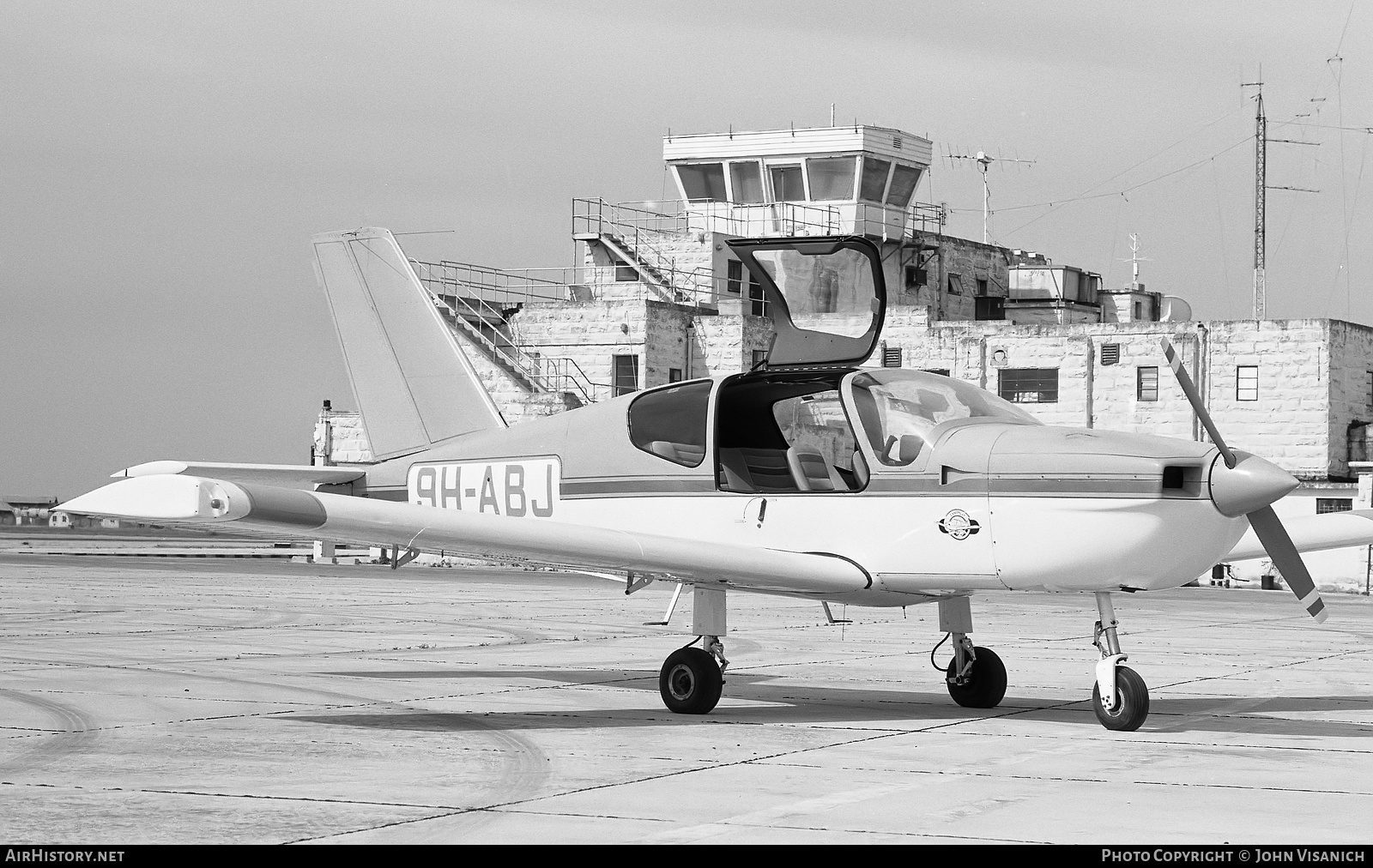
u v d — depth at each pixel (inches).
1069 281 2257.6
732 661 629.3
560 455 518.6
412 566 1737.2
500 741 391.5
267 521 374.3
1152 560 415.2
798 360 494.3
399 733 404.2
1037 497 425.4
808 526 462.3
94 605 941.2
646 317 1801.2
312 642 698.8
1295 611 1061.1
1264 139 2012.8
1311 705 487.5
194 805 301.9
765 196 2174.0
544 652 660.7
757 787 325.1
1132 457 415.8
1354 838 277.7
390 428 594.2
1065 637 780.6
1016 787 327.9
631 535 430.9
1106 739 402.6
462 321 1833.2
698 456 486.3
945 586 442.9
